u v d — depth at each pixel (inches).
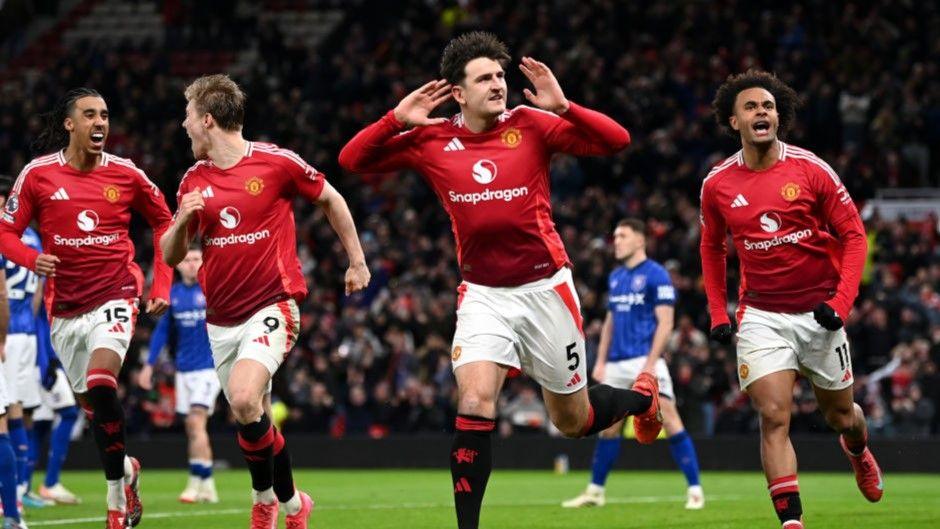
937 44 1503.4
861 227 461.7
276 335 464.1
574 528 572.4
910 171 1427.2
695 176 1369.3
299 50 1734.7
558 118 436.1
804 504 680.4
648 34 1600.6
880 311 1131.3
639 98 1466.5
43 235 530.6
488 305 438.3
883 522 573.0
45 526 589.6
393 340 1184.8
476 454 420.8
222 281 470.0
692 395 1069.1
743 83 470.9
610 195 1393.9
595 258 1234.0
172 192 1525.6
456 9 1738.4
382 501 751.7
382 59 1657.2
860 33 1542.8
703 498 713.0
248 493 829.2
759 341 467.2
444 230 1409.9
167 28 1824.6
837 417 503.5
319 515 645.9
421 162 441.7
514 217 431.8
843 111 1481.3
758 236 466.3
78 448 1115.9
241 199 466.3
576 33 1592.0
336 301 1347.2
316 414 1155.9
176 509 693.9
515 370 443.8
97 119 521.3
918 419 1039.0
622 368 701.9
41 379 703.7
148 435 1167.6
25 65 1877.5
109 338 516.4
